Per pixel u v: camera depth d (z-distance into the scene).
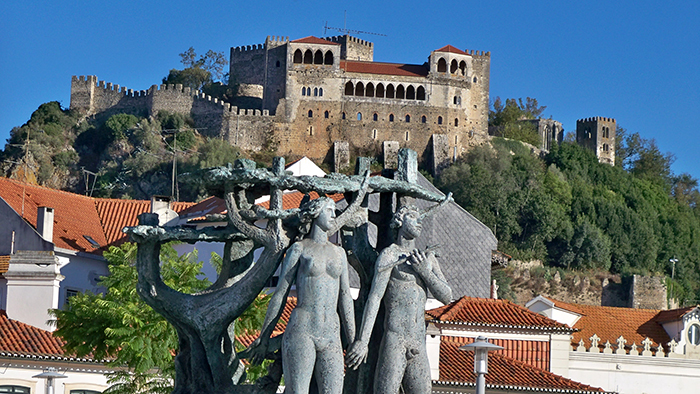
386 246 16.88
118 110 195.75
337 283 15.24
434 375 41.25
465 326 47.19
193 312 15.97
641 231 189.75
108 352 29.02
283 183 16.06
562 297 176.62
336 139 188.62
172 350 29.86
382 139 188.88
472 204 177.38
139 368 27.45
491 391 41.56
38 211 53.53
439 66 192.62
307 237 15.62
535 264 178.12
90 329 28.50
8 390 36.81
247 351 15.64
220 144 184.75
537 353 47.50
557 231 181.38
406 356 15.72
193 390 16.03
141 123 188.38
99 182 185.75
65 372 37.66
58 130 192.62
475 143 191.62
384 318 15.97
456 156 189.38
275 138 188.38
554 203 183.88
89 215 60.06
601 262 181.75
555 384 42.44
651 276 180.25
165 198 59.59
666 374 56.97
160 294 16.05
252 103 199.62
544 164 197.88
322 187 16.14
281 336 15.70
